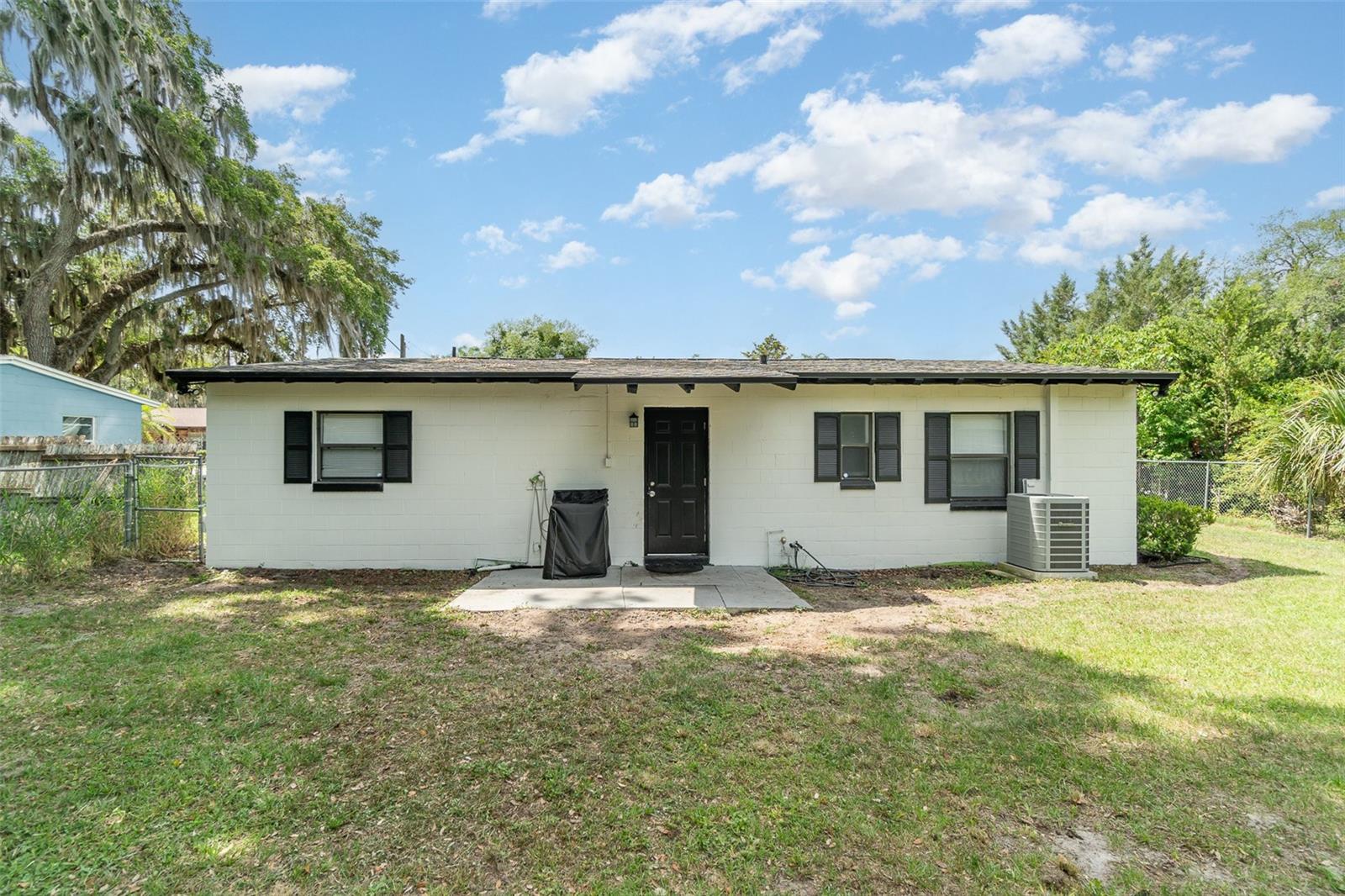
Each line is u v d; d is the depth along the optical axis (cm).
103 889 240
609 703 415
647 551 874
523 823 284
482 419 857
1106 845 269
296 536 840
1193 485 1356
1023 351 4481
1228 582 781
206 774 322
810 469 880
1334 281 2514
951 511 893
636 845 269
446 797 305
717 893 241
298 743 357
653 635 568
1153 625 592
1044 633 571
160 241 1855
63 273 1664
